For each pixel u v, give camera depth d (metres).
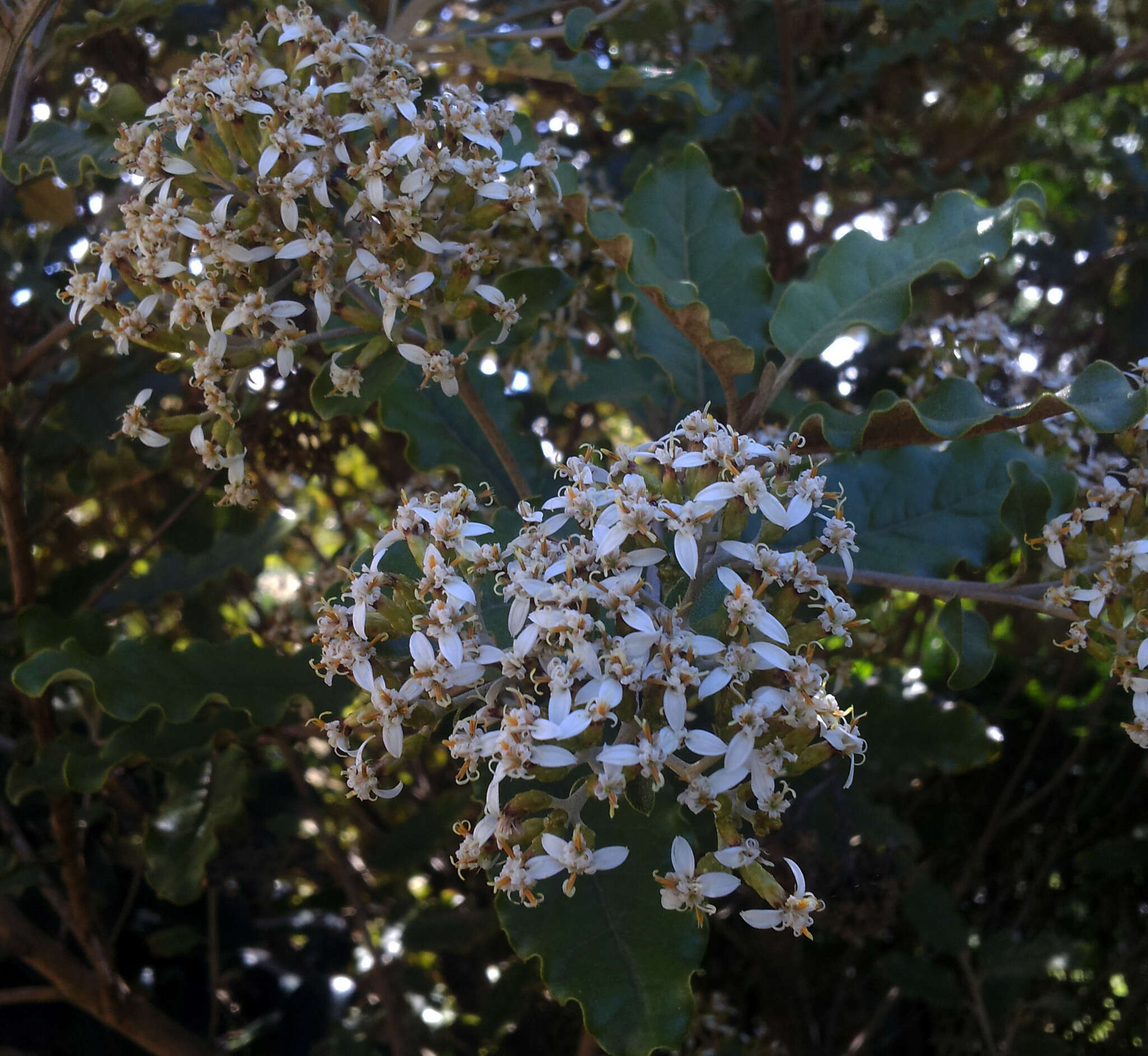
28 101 0.29
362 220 0.19
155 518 0.30
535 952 0.17
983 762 0.29
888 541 0.23
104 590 0.29
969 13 0.36
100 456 0.27
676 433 0.17
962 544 0.23
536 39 0.37
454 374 0.20
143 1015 0.31
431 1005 0.38
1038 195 0.21
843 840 0.30
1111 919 0.45
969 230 0.22
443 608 0.16
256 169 0.19
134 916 0.36
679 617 0.16
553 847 0.15
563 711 0.15
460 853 0.16
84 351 0.26
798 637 0.16
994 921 0.45
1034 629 0.42
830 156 0.40
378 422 0.25
